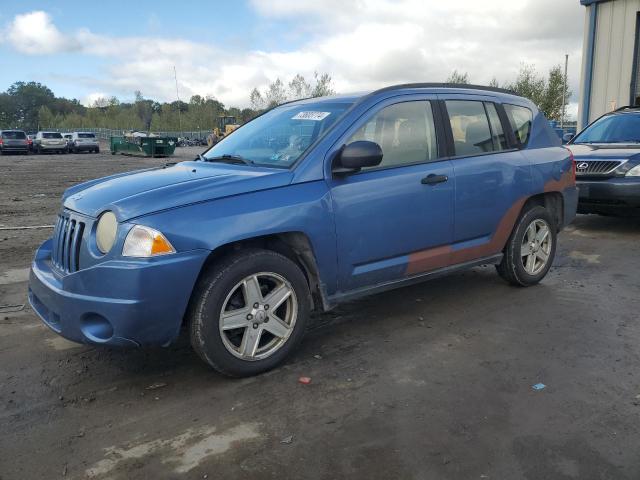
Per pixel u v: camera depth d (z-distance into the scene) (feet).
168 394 11.21
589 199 25.80
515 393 11.08
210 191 11.27
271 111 16.43
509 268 17.33
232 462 8.95
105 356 13.02
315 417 10.27
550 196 18.29
